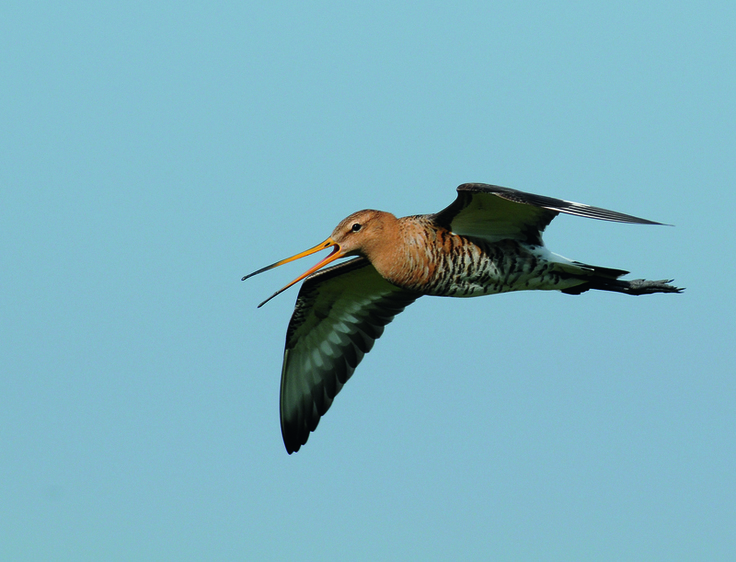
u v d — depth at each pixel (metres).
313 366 17.55
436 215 15.18
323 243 15.44
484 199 14.60
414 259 15.19
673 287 16.12
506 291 15.70
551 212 14.97
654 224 13.39
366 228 15.21
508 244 15.35
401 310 17.36
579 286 15.91
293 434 17.52
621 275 15.32
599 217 13.54
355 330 17.42
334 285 16.67
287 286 15.85
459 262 15.25
